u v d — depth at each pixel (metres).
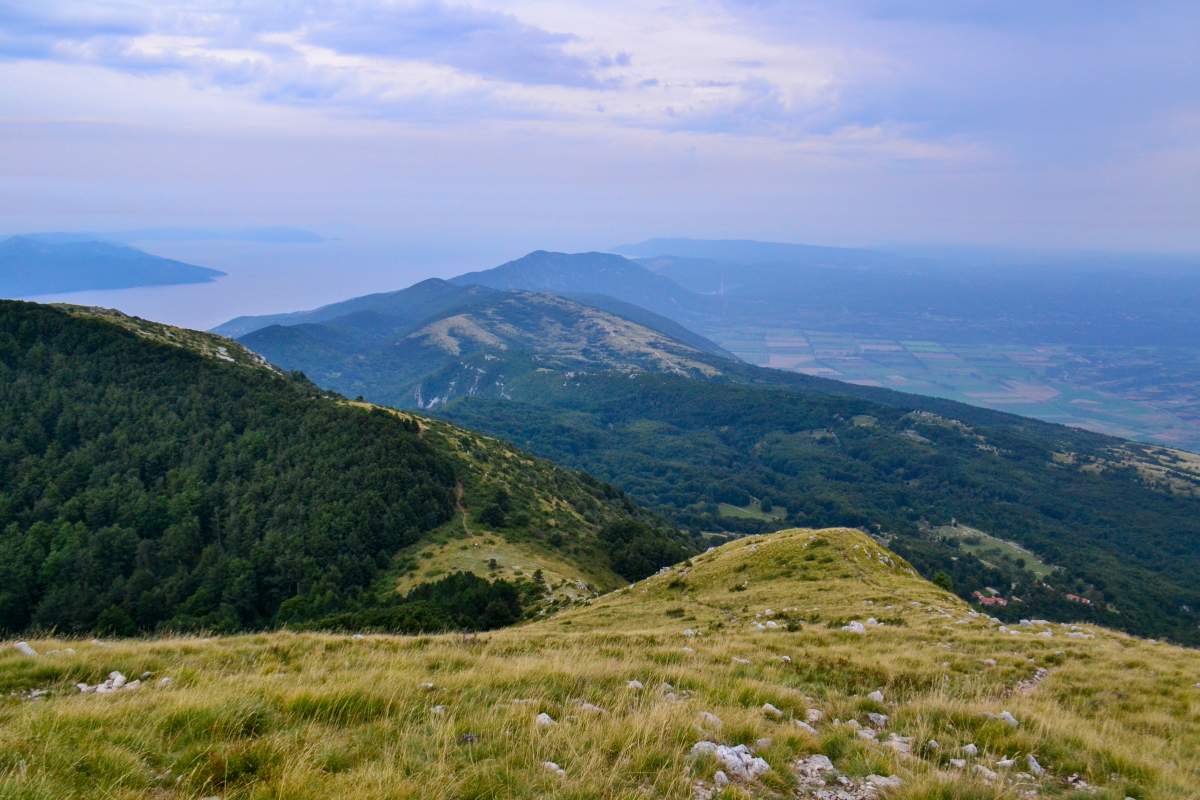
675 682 14.50
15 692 12.50
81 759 8.31
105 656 15.02
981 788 9.31
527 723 10.74
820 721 12.89
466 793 8.24
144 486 98.75
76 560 80.38
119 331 125.44
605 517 127.81
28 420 103.62
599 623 40.72
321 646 17.50
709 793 8.84
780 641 22.12
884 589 38.22
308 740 9.68
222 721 10.02
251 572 78.81
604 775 8.95
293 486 96.44
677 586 49.94
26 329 118.44
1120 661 19.19
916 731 12.32
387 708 11.24
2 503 89.38
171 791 8.04
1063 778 10.64
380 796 7.86
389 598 69.75
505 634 23.62
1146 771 10.75
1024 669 18.42
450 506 100.75
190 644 17.08
